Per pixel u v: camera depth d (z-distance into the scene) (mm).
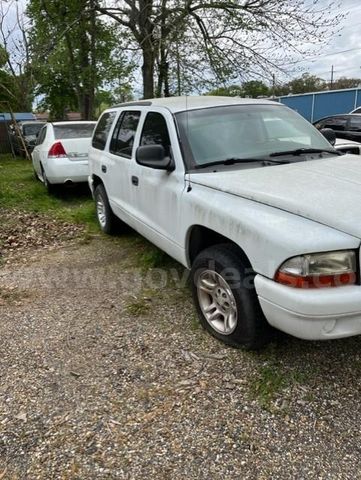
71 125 8703
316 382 2607
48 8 15812
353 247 2234
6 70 17844
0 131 19469
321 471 2006
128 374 2754
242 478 1985
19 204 7691
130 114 4719
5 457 2145
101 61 17906
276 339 2949
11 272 4648
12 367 2865
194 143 3496
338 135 12867
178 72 13672
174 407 2447
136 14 14719
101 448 2178
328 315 2232
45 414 2426
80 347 3080
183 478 1996
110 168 5031
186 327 3295
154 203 3828
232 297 2822
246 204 2727
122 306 3705
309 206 2414
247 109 3941
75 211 7285
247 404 2451
